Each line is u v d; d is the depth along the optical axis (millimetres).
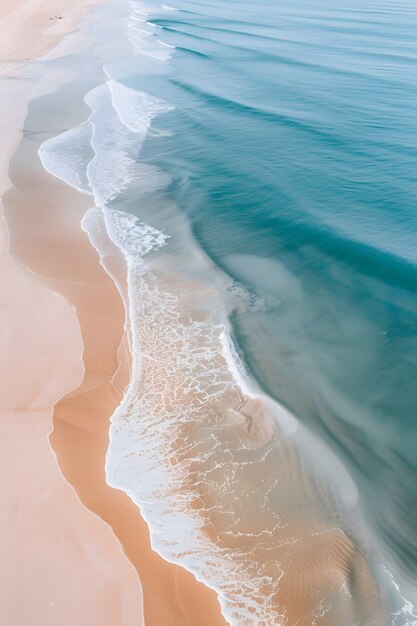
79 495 8602
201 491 8867
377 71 33062
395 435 10055
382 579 7809
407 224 16688
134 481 8930
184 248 15461
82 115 25219
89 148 21812
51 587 7406
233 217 17125
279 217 17078
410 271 14531
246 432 9930
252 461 9398
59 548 7848
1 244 14773
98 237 15656
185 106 26828
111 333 11953
